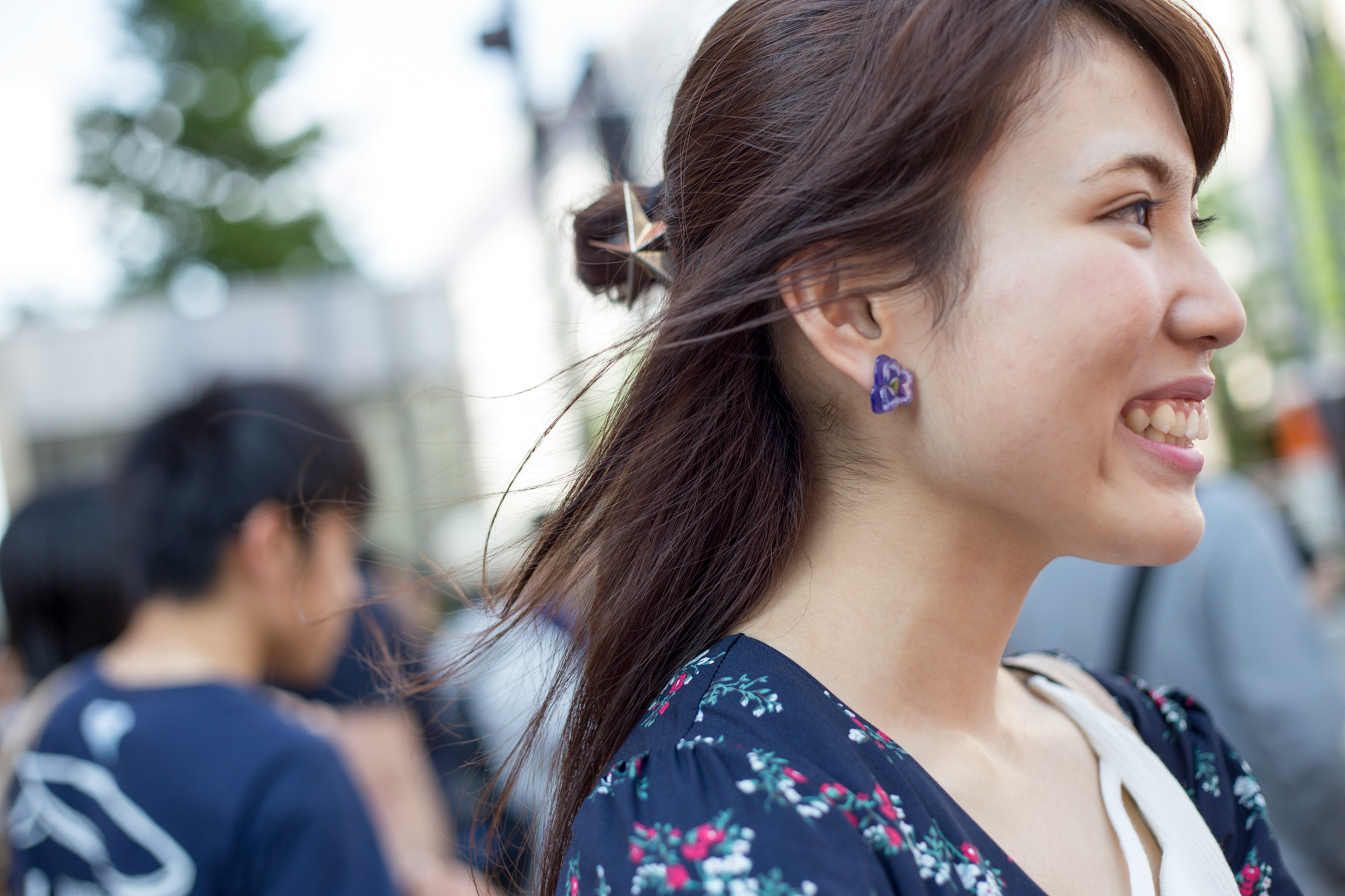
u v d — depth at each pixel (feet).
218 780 4.46
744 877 1.95
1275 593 6.09
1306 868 6.02
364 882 4.59
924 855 2.20
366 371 17.98
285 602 5.11
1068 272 2.30
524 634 3.32
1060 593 6.37
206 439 5.01
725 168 2.64
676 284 2.77
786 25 2.58
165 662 4.85
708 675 2.49
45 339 19.75
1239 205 28.58
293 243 58.34
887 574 2.58
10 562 5.95
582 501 3.01
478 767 3.96
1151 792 2.85
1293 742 5.91
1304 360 22.07
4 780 4.94
